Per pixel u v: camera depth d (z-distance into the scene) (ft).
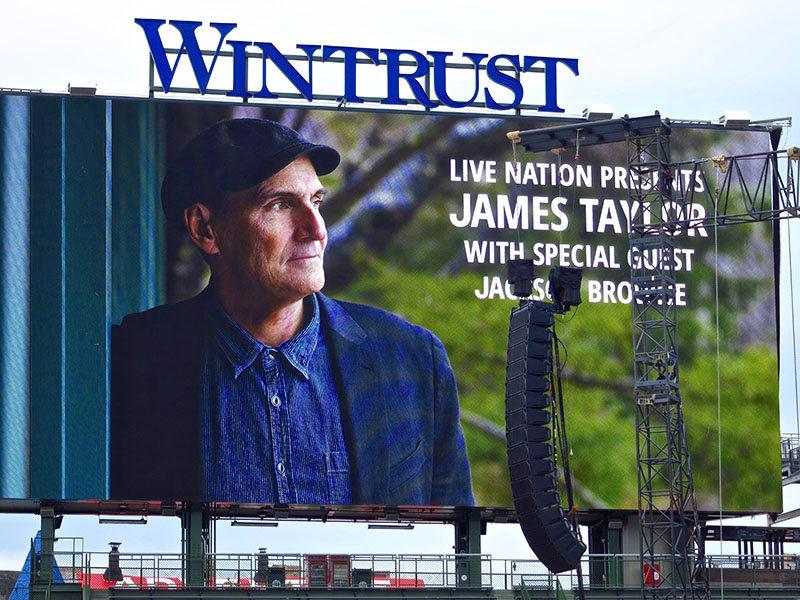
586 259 201.57
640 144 196.95
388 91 200.64
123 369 186.80
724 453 200.54
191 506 191.93
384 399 192.03
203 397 188.03
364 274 194.39
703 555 192.65
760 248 205.67
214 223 191.42
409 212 197.06
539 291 199.82
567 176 202.69
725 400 201.67
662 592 193.98
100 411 185.78
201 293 189.98
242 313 190.29
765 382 203.00
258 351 189.78
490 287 197.67
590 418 198.49
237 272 191.21
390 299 194.59
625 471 197.98
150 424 186.60
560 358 199.21
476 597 193.88
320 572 192.85
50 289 186.70
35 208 187.83
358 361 192.03
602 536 205.16
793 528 217.97
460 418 193.77
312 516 200.03
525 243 200.03
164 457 186.29
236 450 187.62
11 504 192.44
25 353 185.26
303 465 188.55
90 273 187.73
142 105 191.93
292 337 191.01
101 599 186.70
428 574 193.77
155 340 188.03
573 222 201.87
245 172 192.95
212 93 196.24
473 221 198.59
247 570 188.65
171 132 192.13
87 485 184.44
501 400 195.21
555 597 195.42
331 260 193.77
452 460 192.65
